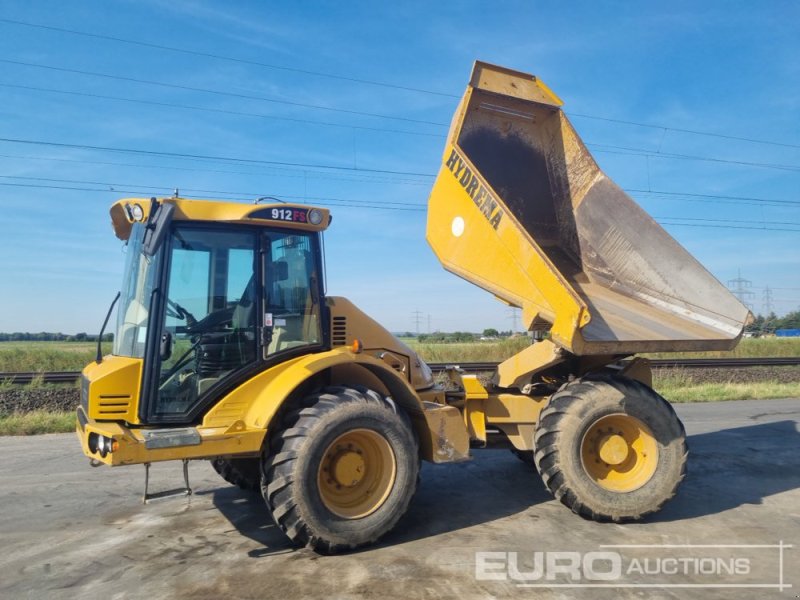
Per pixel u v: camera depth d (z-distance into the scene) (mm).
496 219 5191
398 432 4434
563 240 6273
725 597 3570
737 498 5574
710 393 12797
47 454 7352
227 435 4102
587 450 5008
